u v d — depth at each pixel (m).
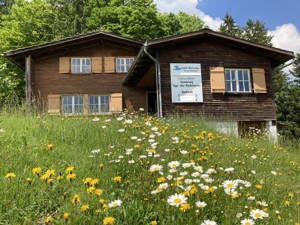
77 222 2.37
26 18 27.31
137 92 18.48
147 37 25.41
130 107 18.28
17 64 18.47
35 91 17.58
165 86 13.70
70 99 17.89
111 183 3.13
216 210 2.59
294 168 5.75
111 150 4.25
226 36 14.23
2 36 25.97
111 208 2.54
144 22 25.78
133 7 26.25
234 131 9.18
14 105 7.75
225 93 14.30
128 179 3.26
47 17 29.20
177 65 13.94
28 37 27.05
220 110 14.12
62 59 17.95
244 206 2.68
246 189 3.14
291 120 31.19
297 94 31.20
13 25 26.88
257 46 14.52
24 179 2.98
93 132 5.21
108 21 27.78
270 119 14.70
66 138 4.92
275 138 9.36
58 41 17.42
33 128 5.29
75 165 3.63
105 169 3.46
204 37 14.41
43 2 29.56
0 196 2.66
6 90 15.31
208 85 14.15
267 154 6.41
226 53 14.58
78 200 2.35
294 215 2.90
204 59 14.28
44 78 17.77
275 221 2.64
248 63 14.80
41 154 3.96
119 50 18.66
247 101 14.53
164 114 13.41
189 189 2.54
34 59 17.78
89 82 18.09
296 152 8.13
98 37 18.08
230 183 2.70
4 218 2.46
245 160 4.74
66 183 3.06
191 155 3.98
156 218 2.50
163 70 13.78
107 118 6.45
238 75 14.76
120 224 2.42
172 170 2.98
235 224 2.44
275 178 4.33
